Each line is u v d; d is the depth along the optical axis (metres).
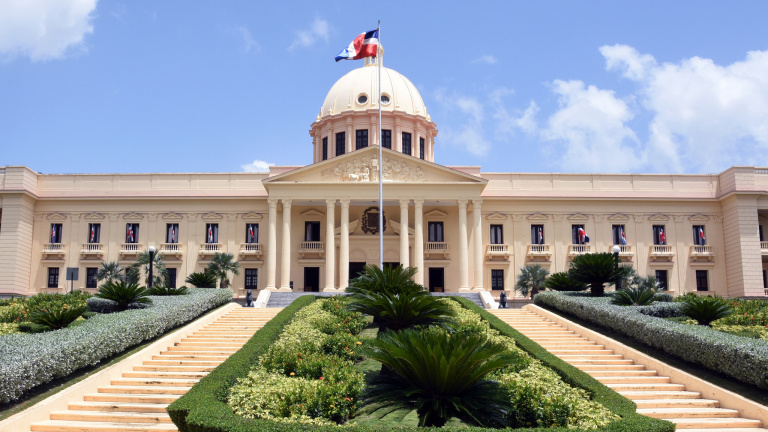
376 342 16.50
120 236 54.25
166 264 53.56
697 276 54.84
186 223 54.50
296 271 53.25
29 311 30.33
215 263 49.84
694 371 21.70
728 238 54.66
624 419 14.88
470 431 13.70
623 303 31.47
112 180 55.94
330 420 16.03
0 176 53.47
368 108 60.16
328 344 22.94
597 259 34.25
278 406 16.03
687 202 55.56
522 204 55.06
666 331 23.66
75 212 54.56
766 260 55.81
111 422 17.58
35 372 18.53
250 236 54.00
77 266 53.59
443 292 49.50
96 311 30.75
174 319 28.48
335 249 52.78
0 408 17.61
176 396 19.31
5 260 51.66
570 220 54.97
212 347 25.23
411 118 61.28
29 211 53.97
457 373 15.55
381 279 26.59
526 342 24.34
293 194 50.47
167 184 55.94
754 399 18.77
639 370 22.75
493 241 54.78
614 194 56.03
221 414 14.85
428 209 54.25
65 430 16.83
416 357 15.77
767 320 27.80
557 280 38.53
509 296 53.50
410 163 51.25
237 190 55.81
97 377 20.02
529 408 15.45
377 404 16.69
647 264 54.44
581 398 16.59
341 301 33.59
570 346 25.92
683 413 18.33
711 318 27.84
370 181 50.28
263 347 22.39
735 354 20.11
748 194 53.53
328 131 61.53
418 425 15.51
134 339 24.64
